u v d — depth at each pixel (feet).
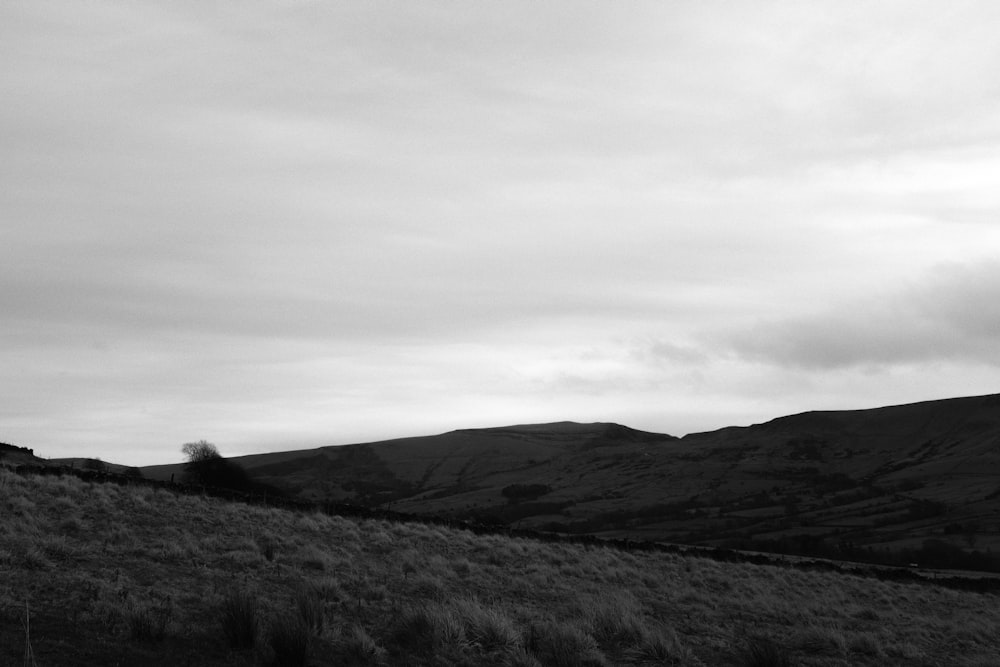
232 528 87.15
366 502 607.37
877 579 150.82
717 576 114.62
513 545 109.19
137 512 86.69
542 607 71.26
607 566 108.37
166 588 55.21
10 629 39.40
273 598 57.93
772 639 71.10
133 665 37.42
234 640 43.32
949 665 69.92
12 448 170.71
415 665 45.62
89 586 50.98
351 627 51.78
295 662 41.11
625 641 59.62
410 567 80.43
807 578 130.93
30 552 56.75
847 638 73.15
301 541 86.28
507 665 47.98
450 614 52.24
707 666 56.39
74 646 38.45
